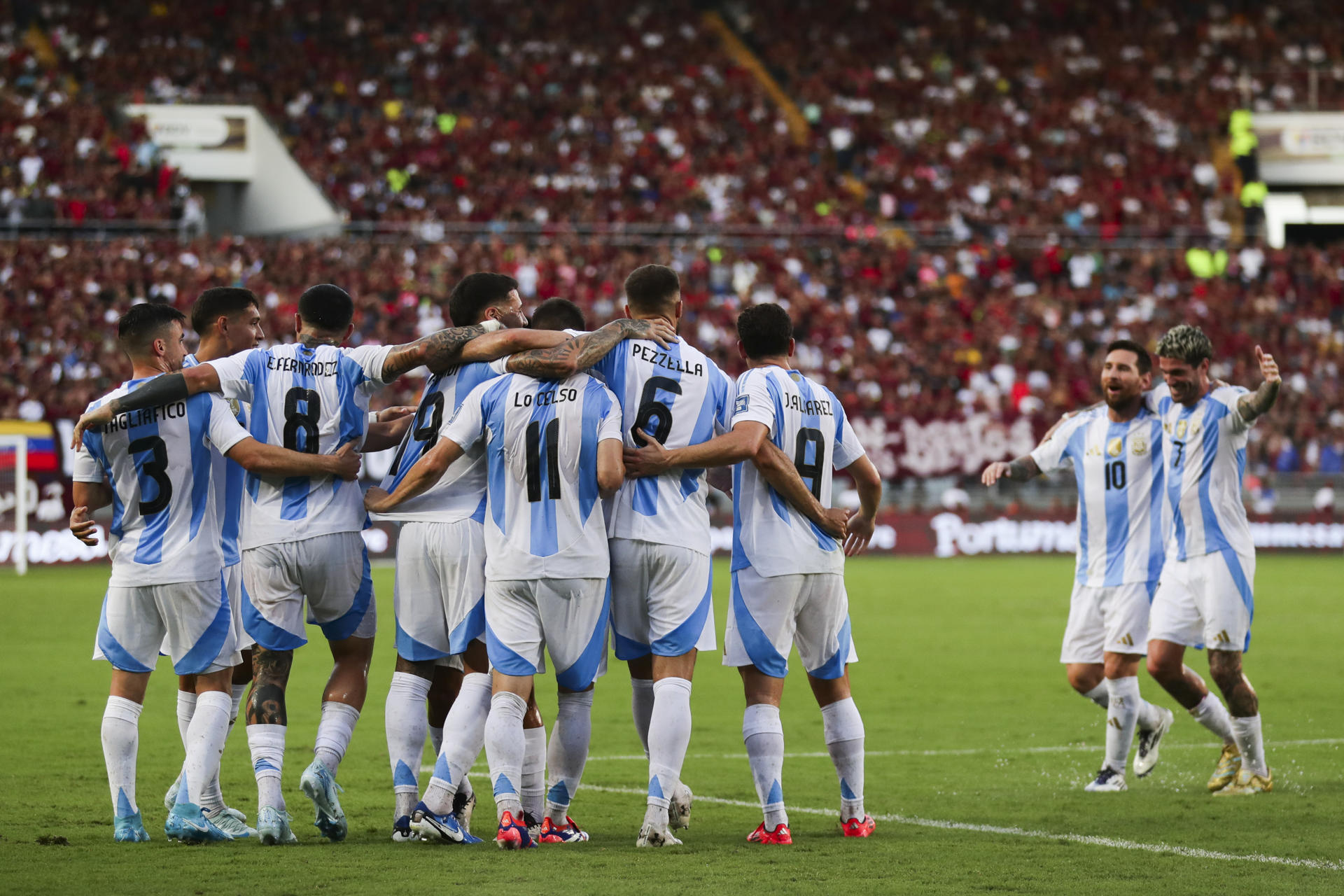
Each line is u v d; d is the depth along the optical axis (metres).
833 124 135.25
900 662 46.75
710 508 89.25
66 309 95.25
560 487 19.77
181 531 20.28
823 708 21.44
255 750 20.03
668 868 18.22
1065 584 76.62
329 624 21.08
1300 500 98.44
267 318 98.44
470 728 19.91
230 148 114.62
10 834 20.61
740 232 118.12
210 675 20.53
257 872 17.78
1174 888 17.42
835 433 21.45
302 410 20.73
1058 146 134.50
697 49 142.00
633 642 20.69
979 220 125.25
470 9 141.25
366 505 20.72
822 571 20.70
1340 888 17.45
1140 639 25.73
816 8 150.12
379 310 101.81
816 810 23.58
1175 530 25.59
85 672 41.97
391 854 19.06
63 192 105.75
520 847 19.33
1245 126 136.88
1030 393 104.81
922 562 91.88
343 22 136.00
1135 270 118.00
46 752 28.61
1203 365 25.33
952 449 96.69
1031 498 98.19
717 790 25.61
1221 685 25.22
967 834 21.16
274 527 20.45
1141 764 26.62
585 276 108.88
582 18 143.50
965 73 144.25
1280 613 62.38
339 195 117.50
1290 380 107.31
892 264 114.88
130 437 20.12
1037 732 33.03
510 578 19.73
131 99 114.94
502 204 118.56
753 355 21.47
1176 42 149.62
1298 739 31.61
